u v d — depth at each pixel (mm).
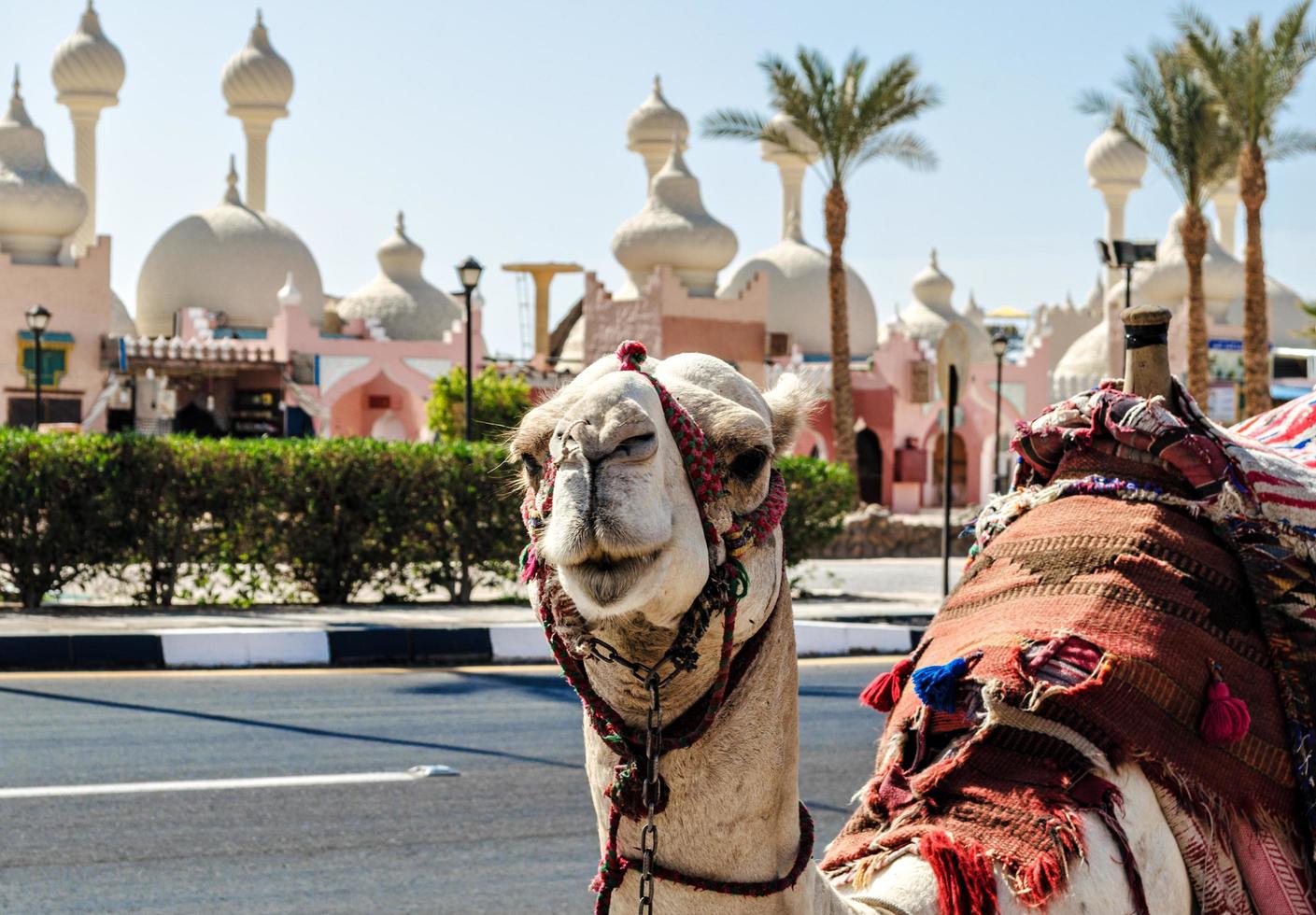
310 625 11758
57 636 10594
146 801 6730
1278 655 3061
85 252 39844
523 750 7910
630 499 1922
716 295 44406
